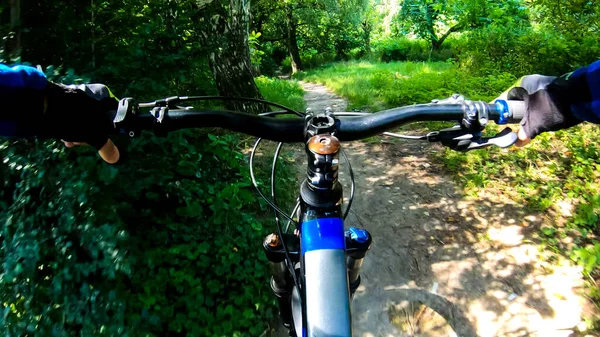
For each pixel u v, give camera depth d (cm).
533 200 454
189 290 317
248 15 746
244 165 498
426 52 2975
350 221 446
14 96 118
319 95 1143
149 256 326
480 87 875
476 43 1111
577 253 368
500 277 362
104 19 378
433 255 391
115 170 279
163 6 406
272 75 2862
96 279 287
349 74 1678
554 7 949
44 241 275
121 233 275
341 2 2803
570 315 322
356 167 560
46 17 340
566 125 136
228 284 335
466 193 481
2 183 304
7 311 266
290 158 556
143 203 372
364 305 339
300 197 168
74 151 297
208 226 371
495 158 544
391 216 450
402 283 361
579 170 496
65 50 338
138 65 361
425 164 555
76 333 270
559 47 939
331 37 3428
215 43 485
